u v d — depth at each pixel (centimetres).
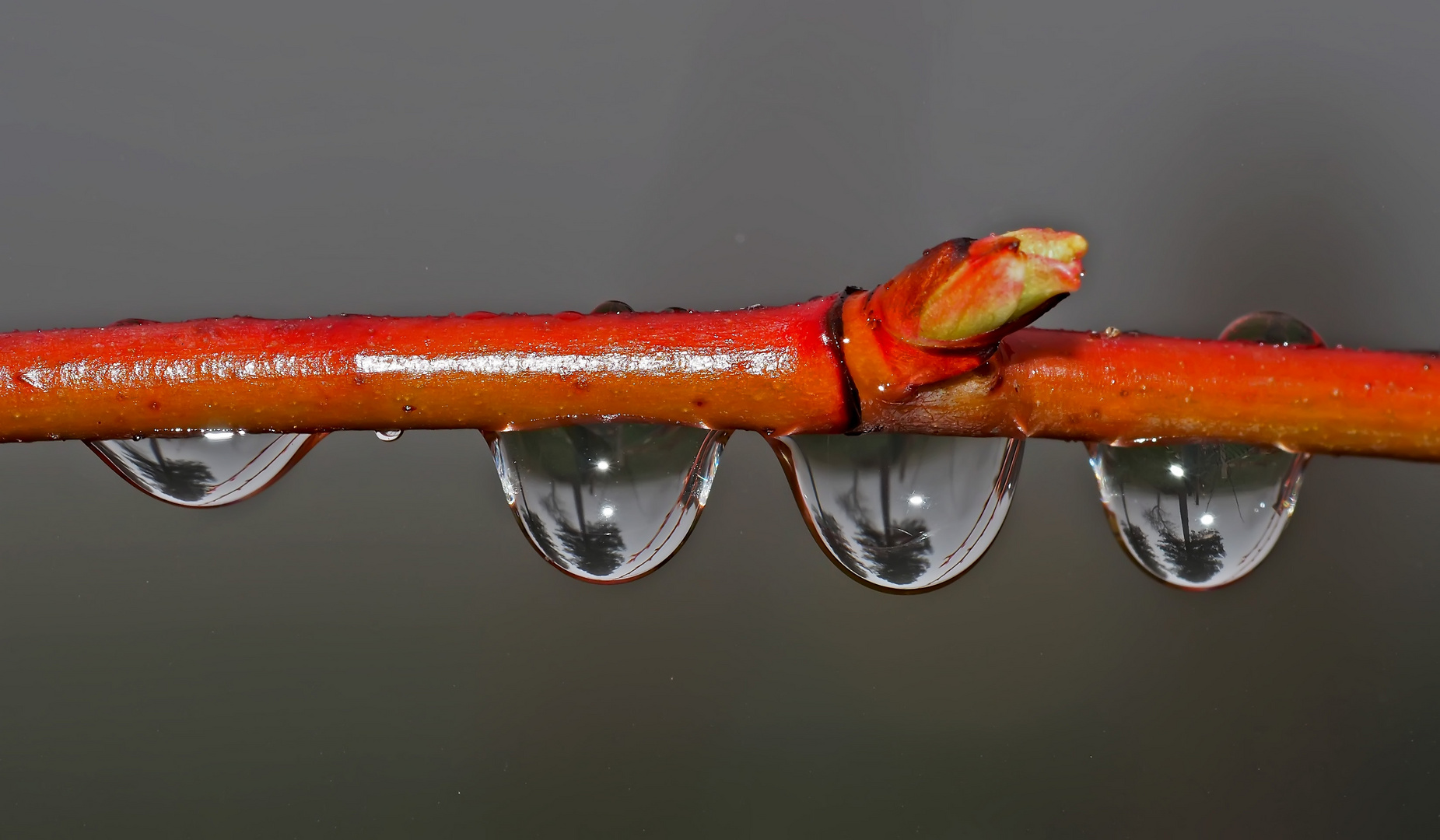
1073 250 7
